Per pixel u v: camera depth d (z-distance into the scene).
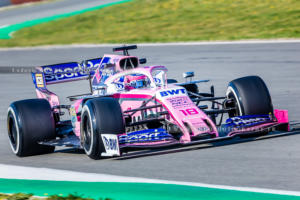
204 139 24.83
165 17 102.69
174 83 29.16
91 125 23.98
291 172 20.16
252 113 26.20
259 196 17.47
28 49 89.44
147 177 20.89
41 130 27.41
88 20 110.38
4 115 42.69
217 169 21.33
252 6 99.19
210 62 61.47
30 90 55.19
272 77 49.88
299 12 89.12
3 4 156.50
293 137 26.05
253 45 70.19
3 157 28.28
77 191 19.67
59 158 26.69
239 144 25.45
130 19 105.62
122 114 24.45
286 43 69.19
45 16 126.75
